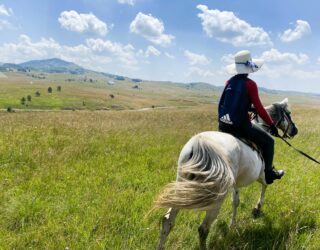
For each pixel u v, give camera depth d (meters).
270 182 6.66
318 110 46.19
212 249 5.51
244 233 6.18
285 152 13.90
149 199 7.22
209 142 4.95
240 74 5.79
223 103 5.92
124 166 9.86
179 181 5.01
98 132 14.71
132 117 26.31
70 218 6.16
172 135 15.75
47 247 5.16
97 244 5.29
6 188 7.48
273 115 7.23
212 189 4.66
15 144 10.93
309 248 5.73
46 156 9.94
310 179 9.77
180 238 5.59
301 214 7.06
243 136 5.80
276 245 5.78
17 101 196.00
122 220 6.18
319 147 15.59
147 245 5.48
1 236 5.41
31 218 6.16
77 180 8.27
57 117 22.00
